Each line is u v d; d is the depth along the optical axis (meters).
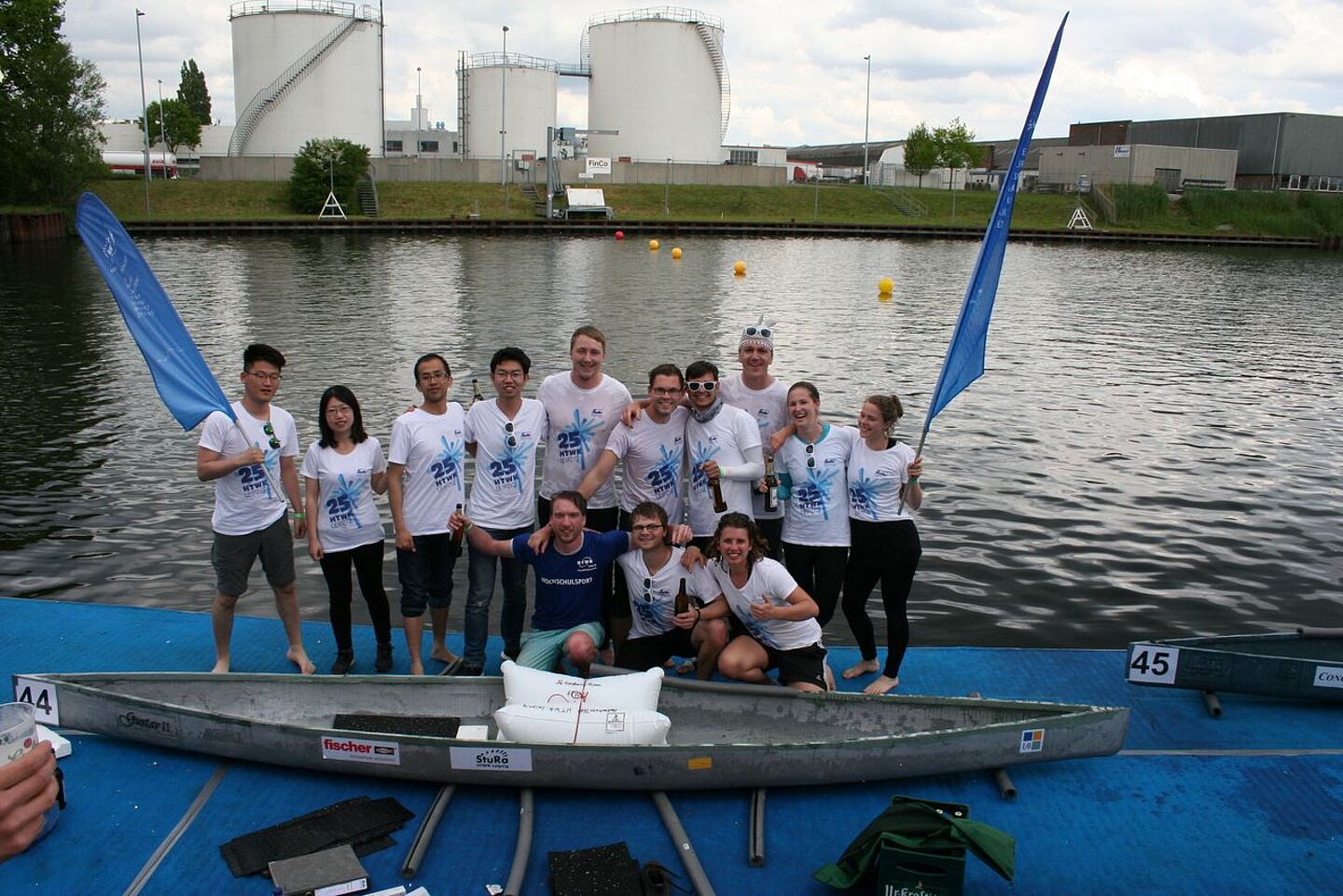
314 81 70.19
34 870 4.21
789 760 4.75
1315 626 8.35
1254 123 75.94
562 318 24.77
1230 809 4.77
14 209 45.00
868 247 54.22
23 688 5.18
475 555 5.91
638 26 77.81
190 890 4.09
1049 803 4.81
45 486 11.30
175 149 94.00
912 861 3.93
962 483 11.88
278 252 43.00
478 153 81.62
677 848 4.38
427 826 4.46
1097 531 10.41
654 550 5.64
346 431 5.88
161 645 6.52
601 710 4.96
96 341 20.53
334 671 6.18
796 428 6.03
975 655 6.56
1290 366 20.00
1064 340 23.14
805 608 5.44
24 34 45.94
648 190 68.94
